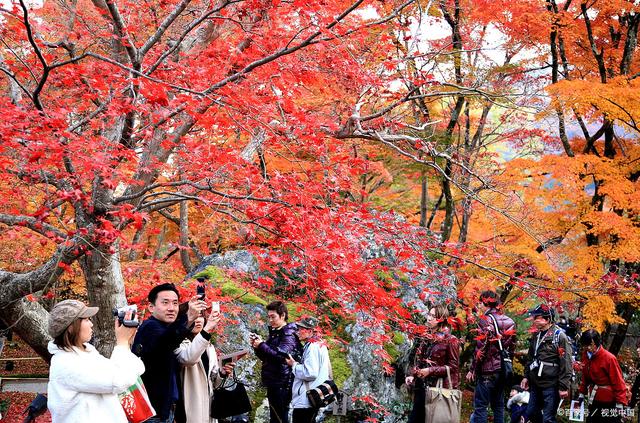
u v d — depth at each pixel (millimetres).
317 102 8312
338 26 5688
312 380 6656
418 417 7598
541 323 8109
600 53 14289
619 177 11500
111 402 4035
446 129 13547
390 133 7738
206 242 13656
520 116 13016
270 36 6145
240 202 5949
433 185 16047
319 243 5789
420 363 7566
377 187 15047
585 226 11633
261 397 8586
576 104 10883
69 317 3951
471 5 11555
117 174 5168
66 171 5590
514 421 9320
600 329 10688
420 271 6734
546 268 10328
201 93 4691
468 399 13094
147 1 7195
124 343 4191
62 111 4984
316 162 6609
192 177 6152
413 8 9016
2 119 4672
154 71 5875
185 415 5082
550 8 13969
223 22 6738
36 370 18078
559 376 7906
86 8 7574
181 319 5070
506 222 10727
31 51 6438
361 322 7160
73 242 5848
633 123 11359
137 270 8484
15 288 6199
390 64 6961
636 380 12453
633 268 13070
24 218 5926
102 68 5586
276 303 6859
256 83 6277
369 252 9336
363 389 8867
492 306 8078
